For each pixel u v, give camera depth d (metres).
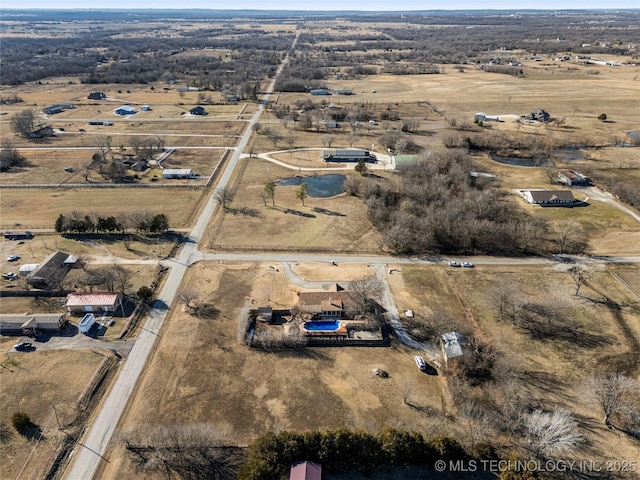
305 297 76.44
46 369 62.53
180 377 61.69
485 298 78.69
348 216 109.38
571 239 97.62
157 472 49.44
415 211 105.38
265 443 49.31
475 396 58.97
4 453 51.16
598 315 74.12
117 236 99.50
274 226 104.25
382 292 80.19
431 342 68.69
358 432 50.72
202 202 117.00
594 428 54.28
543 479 48.44
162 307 76.12
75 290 79.44
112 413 56.31
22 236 97.88
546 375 62.31
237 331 70.56
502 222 103.31
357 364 64.38
